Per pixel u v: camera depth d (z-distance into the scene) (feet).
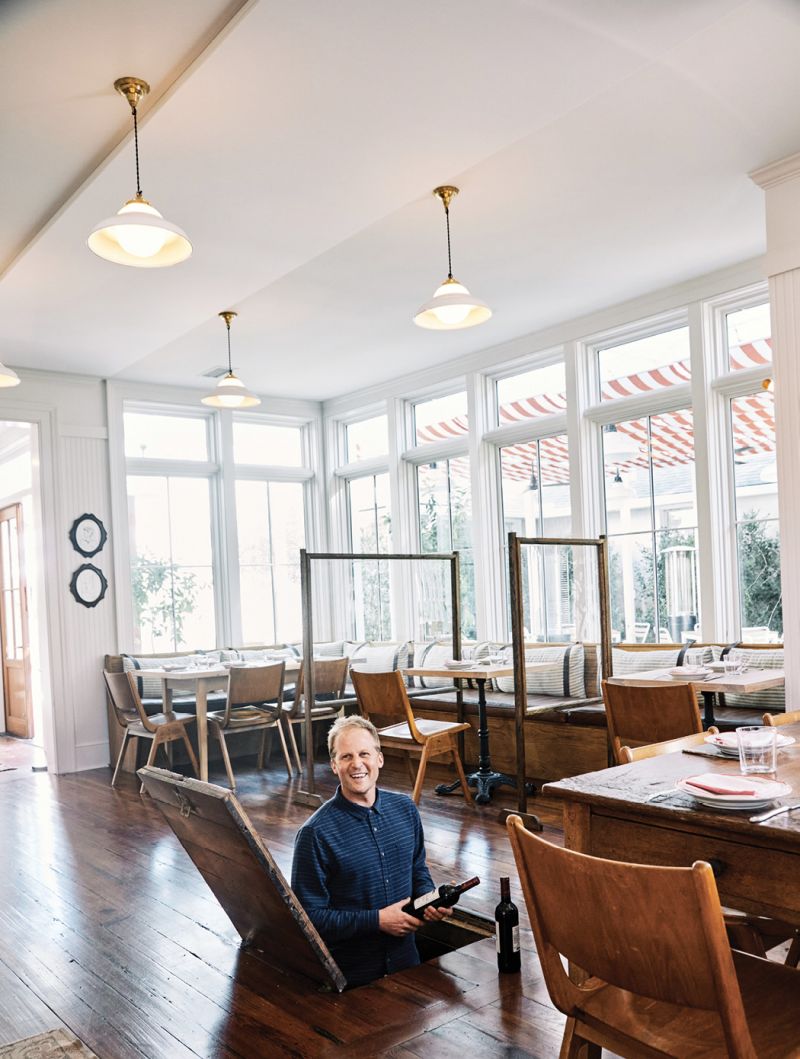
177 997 8.63
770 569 18.54
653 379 20.80
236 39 9.21
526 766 18.84
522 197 14.71
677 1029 5.23
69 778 22.47
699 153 13.38
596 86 10.45
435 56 9.66
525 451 23.93
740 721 15.52
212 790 7.40
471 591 25.50
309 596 18.02
